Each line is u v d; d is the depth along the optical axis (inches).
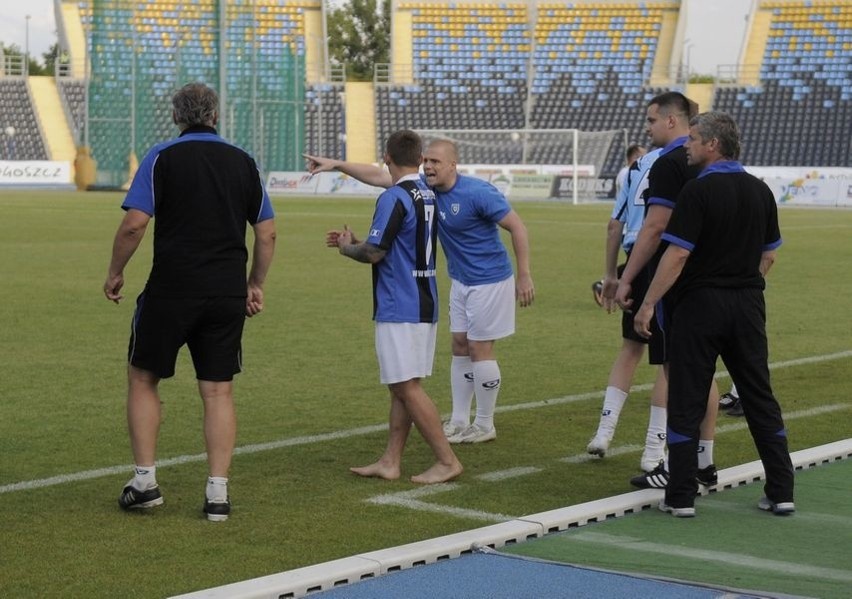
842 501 289.9
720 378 480.4
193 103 278.4
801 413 404.5
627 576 229.5
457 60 3004.4
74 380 459.2
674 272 272.7
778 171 2261.3
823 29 2768.2
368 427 379.9
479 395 360.5
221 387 275.9
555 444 358.9
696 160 282.0
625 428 383.9
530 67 2797.7
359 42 4749.0
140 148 2630.4
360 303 717.9
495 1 3041.3
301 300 732.0
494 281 354.3
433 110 2942.9
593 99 2898.6
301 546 251.0
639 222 337.7
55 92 2955.2
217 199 273.4
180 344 274.5
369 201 2191.2
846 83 2706.7
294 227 1428.4
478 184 352.2
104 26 2600.9
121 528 263.9
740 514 279.7
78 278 847.1
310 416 396.8
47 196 2263.8
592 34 2979.8
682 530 265.4
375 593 219.3
